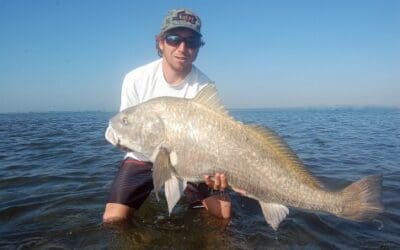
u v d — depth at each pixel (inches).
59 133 222.2
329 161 112.6
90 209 63.3
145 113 50.5
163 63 61.5
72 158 116.3
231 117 48.0
